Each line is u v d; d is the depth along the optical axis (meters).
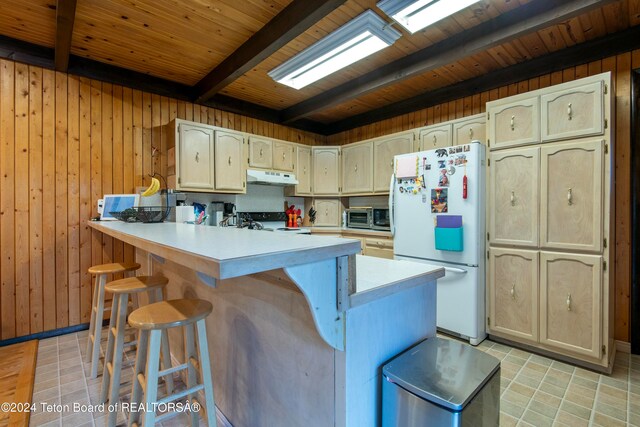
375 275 1.25
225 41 2.64
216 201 3.81
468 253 2.59
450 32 2.49
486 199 2.65
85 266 2.91
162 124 3.39
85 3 2.13
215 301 1.67
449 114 3.56
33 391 1.91
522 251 2.45
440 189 2.77
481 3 2.13
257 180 3.73
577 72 2.65
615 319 2.46
